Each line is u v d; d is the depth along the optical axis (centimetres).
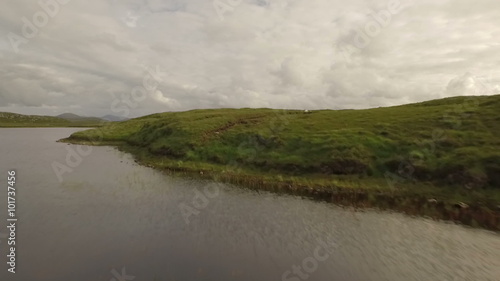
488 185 3284
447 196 3297
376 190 3638
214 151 5375
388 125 5484
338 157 4375
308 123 6500
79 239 2275
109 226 2545
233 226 2638
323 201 3403
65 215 2778
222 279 1805
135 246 2194
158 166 5134
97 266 1898
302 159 4622
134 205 3131
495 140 4112
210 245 2252
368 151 4478
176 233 2450
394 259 2138
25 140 10631
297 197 3547
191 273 1858
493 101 5966
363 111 7819
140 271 1859
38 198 3300
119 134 10362
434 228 2694
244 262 2023
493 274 1969
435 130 4869
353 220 2855
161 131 7169
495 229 2673
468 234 2581
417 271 1988
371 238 2469
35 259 1955
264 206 3209
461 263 2100
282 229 2603
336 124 6188
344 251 2236
